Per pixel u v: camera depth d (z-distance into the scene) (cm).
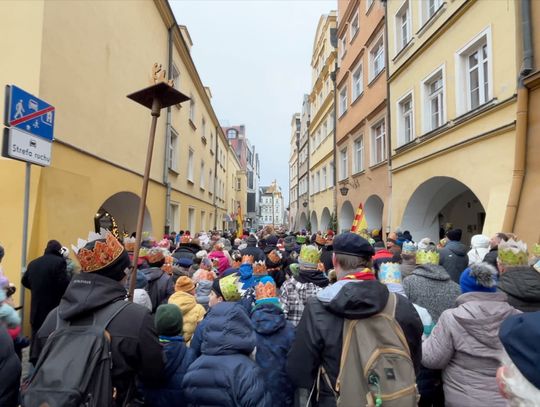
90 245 202
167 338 244
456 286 321
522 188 575
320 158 2508
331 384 176
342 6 1914
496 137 666
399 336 172
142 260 499
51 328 189
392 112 1164
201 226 2105
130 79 979
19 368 191
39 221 565
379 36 1329
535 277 247
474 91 782
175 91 297
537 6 579
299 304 342
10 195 551
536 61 575
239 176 4847
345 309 176
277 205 11012
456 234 562
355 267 198
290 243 977
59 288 442
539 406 102
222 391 212
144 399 239
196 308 332
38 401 156
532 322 110
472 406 212
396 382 157
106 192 827
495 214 624
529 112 579
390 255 523
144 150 1105
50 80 604
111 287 194
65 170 644
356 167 1673
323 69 2323
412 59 1017
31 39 580
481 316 215
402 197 1081
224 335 224
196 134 1903
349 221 1836
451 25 827
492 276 223
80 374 162
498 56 661
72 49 676
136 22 1019
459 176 784
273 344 265
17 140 399
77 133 694
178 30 1378
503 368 119
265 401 218
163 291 422
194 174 1861
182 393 235
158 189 1242
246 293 406
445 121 848
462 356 221
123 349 180
